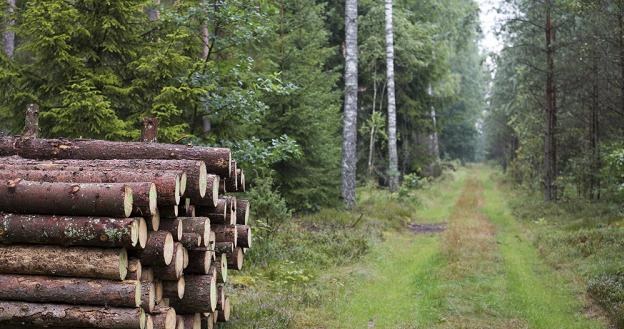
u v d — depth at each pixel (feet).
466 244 47.57
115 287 16.88
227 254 25.98
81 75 33.04
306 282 34.71
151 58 33.99
